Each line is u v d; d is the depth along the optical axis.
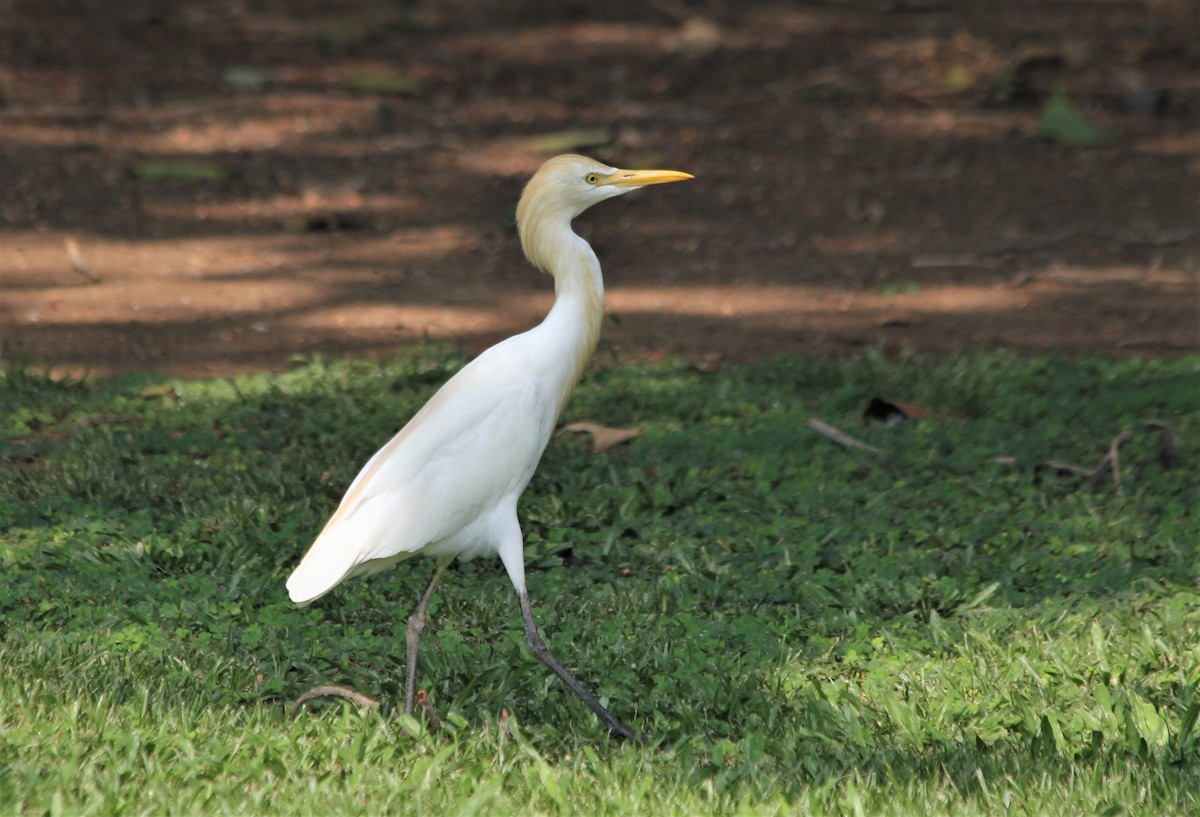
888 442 12.30
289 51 28.08
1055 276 18.50
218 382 13.80
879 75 27.20
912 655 8.43
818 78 27.08
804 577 9.52
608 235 20.16
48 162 22.03
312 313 16.73
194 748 6.95
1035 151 23.73
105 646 8.10
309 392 13.45
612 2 31.28
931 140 24.19
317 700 7.77
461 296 17.53
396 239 19.78
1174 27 30.17
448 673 8.08
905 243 19.92
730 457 12.01
